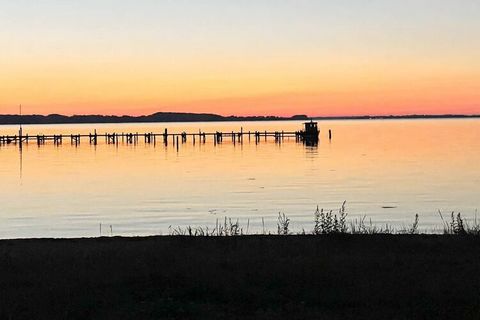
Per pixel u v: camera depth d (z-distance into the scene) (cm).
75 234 2908
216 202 3978
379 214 3400
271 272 1386
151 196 4350
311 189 4644
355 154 8400
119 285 1314
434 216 3322
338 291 1262
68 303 1177
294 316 1112
